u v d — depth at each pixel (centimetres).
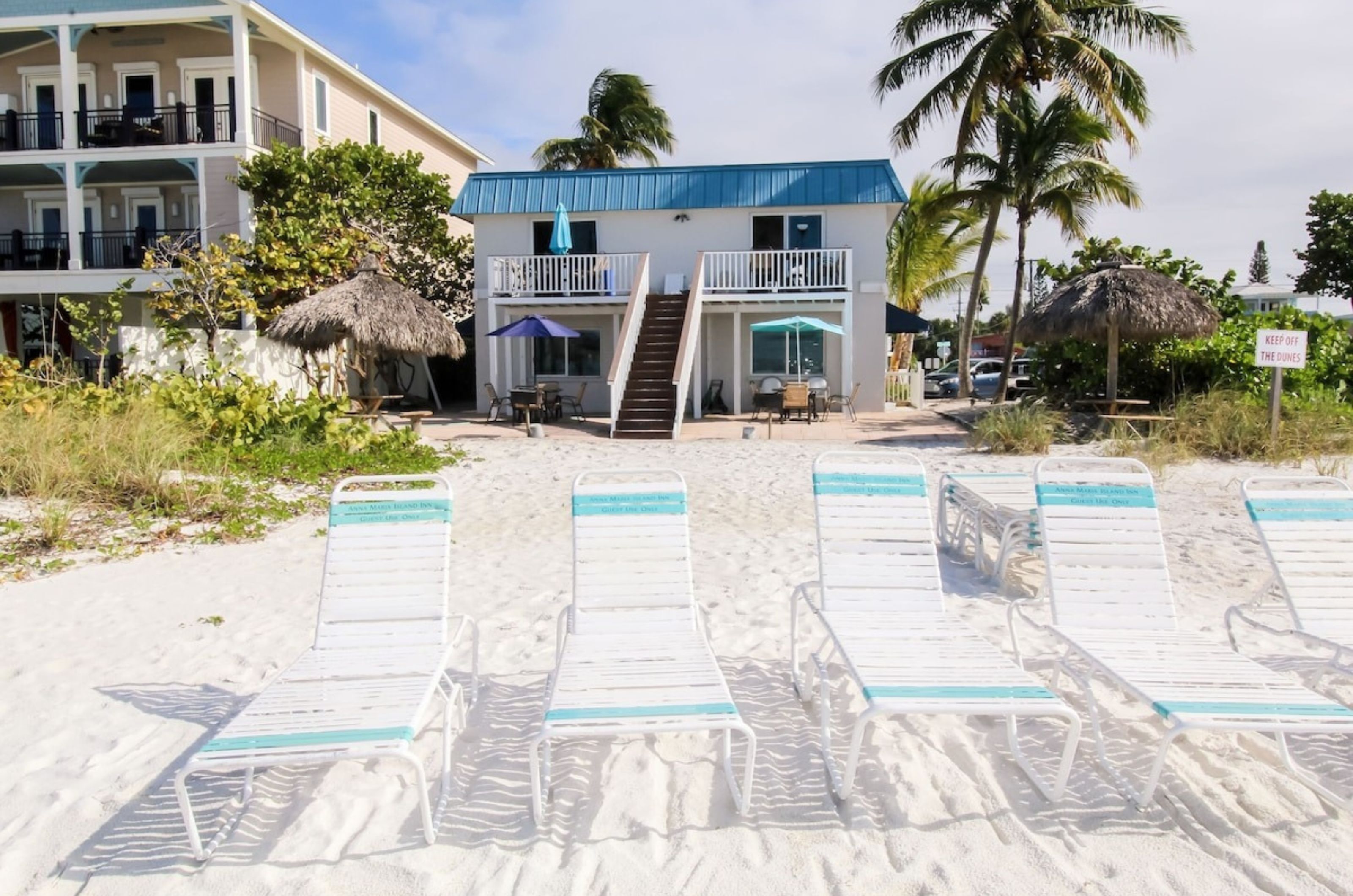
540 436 1739
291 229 1964
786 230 2242
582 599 443
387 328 1468
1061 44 2184
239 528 858
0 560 731
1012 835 327
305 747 311
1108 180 2347
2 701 463
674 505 463
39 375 1279
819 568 480
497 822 343
